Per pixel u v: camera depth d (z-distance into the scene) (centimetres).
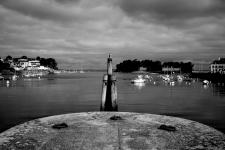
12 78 11044
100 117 600
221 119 2369
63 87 6488
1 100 3747
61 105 3225
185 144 400
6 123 2123
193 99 4025
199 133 461
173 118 589
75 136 438
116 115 623
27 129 484
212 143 407
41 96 4322
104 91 1428
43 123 534
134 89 6050
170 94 4822
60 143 402
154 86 7081
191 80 10544
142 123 536
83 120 566
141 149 375
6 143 404
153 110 2922
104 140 416
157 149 376
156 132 465
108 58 1442
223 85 7650
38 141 412
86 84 7906
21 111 2734
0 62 14700
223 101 3759
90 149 374
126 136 439
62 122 544
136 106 3238
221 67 13338
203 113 2703
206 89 6109
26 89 5812
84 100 3747
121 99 3981
